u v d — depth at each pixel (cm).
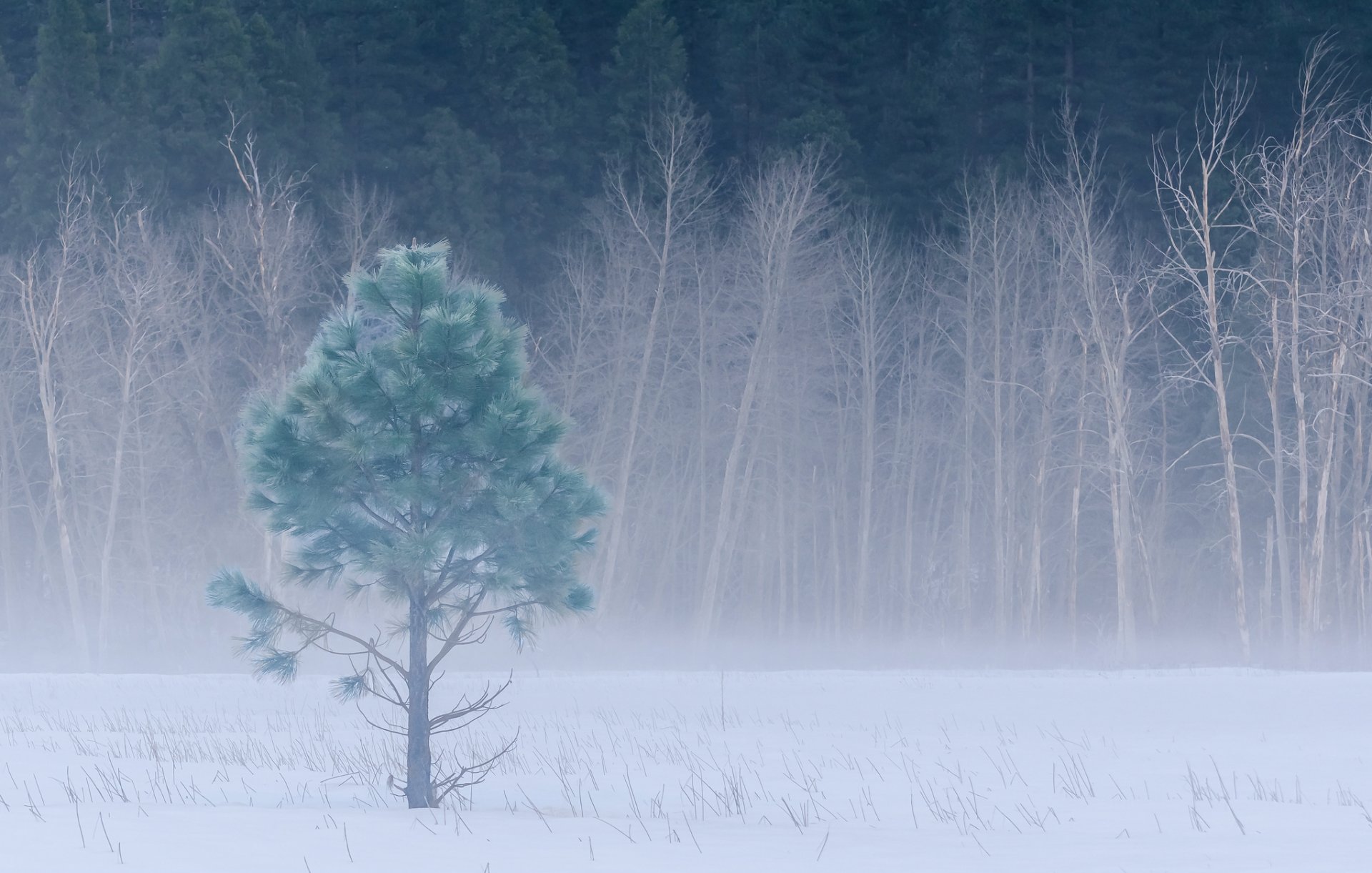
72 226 6681
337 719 3569
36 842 1522
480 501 2000
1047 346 7506
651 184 8181
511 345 2080
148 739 2914
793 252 7331
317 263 7044
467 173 8462
